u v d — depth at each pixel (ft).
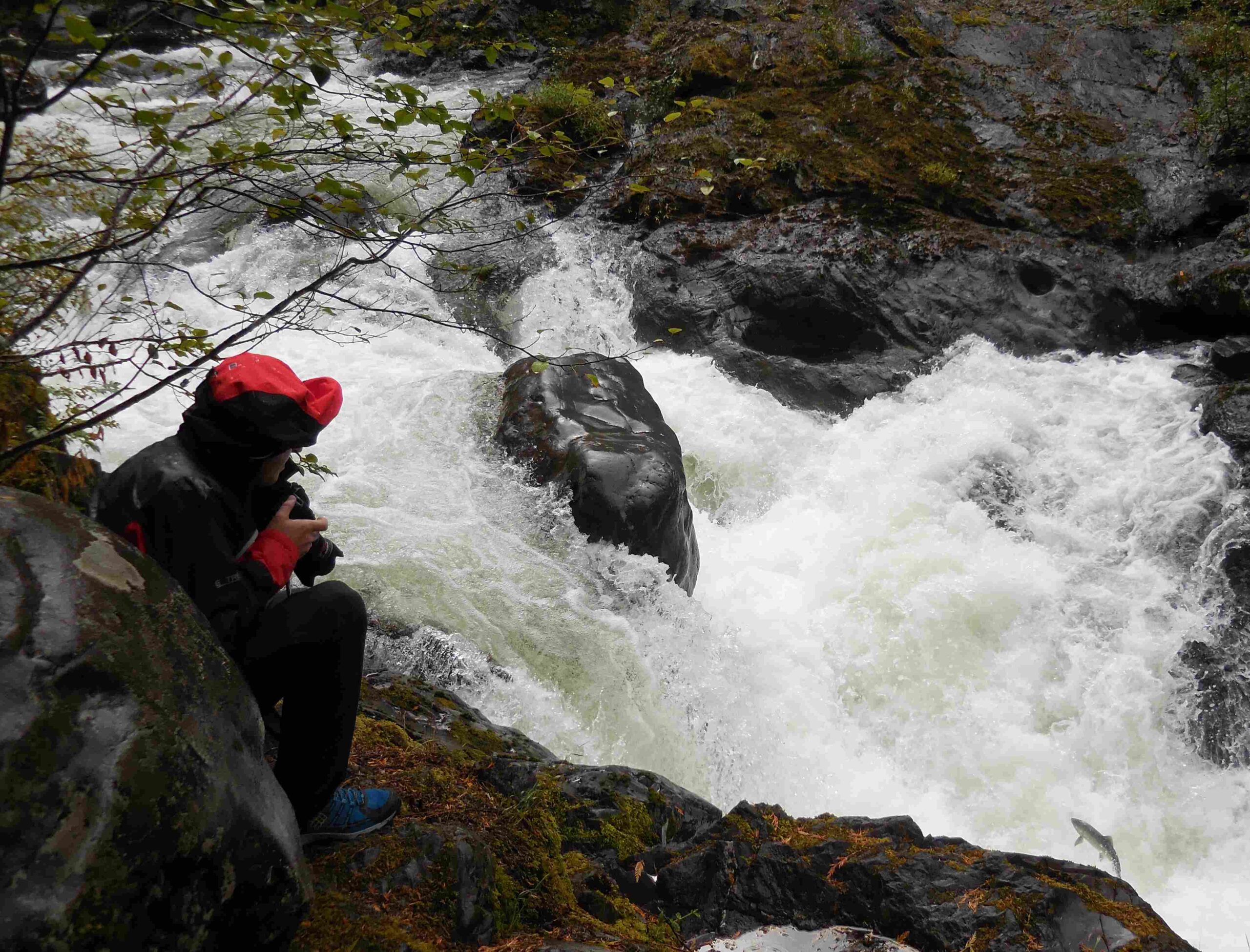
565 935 8.21
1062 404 28.09
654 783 11.50
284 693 7.14
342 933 6.98
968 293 30.55
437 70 45.62
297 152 8.71
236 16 7.41
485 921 7.95
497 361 29.14
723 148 34.96
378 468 21.79
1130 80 39.01
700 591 23.24
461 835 8.29
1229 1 40.86
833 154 34.68
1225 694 20.67
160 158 8.57
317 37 8.09
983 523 24.75
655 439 21.83
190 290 28.35
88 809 4.56
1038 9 44.27
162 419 22.63
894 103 37.29
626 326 31.53
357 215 9.76
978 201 33.45
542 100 35.83
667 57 40.68
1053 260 31.22
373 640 17.25
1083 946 7.72
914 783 19.98
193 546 6.29
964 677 21.44
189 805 4.94
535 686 17.44
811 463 27.45
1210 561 23.32
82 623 5.00
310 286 9.42
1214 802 19.38
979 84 38.60
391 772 10.05
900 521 24.89
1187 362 28.91
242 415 6.38
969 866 8.68
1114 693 20.93
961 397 28.50
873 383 29.22
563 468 20.94
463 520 20.48
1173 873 18.45
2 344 8.93
